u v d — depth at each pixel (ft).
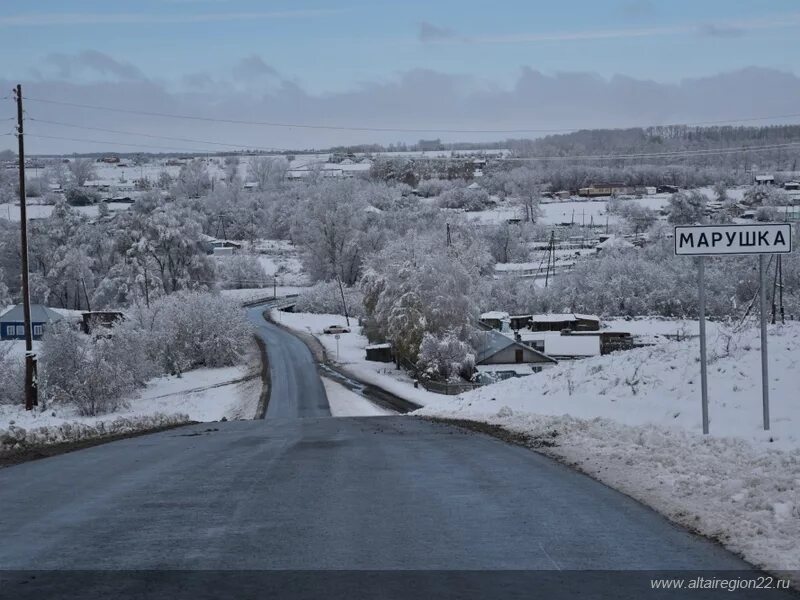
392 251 260.62
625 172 611.47
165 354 249.14
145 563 23.08
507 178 623.77
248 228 584.40
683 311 310.04
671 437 43.93
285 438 62.28
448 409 99.50
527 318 308.19
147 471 41.88
